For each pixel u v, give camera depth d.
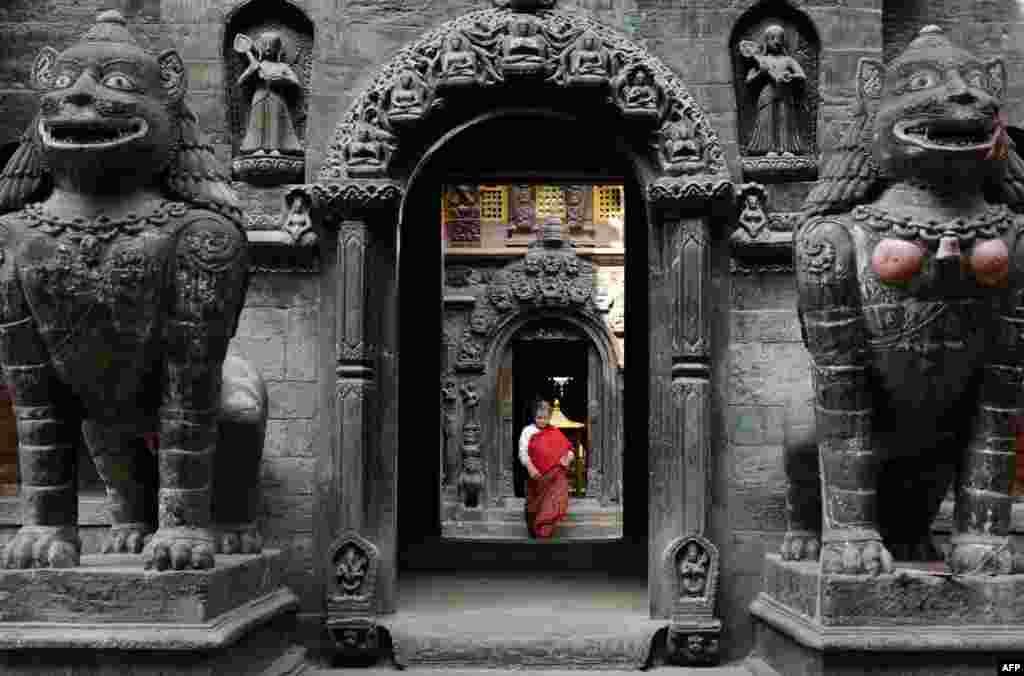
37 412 5.55
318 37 7.29
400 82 7.09
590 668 6.75
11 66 7.76
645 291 10.30
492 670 6.71
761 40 7.37
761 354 7.16
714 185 6.94
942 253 5.46
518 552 9.87
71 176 5.38
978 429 5.71
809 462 6.34
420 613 7.25
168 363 5.53
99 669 5.16
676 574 6.86
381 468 7.12
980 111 5.42
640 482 10.21
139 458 6.36
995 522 5.66
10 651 5.14
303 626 7.04
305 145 7.27
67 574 5.24
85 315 5.41
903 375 5.67
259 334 7.18
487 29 7.14
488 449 19.89
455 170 10.92
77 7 7.76
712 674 6.65
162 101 5.53
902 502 6.34
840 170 5.82
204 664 5.14
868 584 5.42
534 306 20.05
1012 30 7.82
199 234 5.52
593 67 7.05
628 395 10.34
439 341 10.92
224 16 7.38
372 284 7.07
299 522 7.12
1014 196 5.83
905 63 5.68
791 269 7.15
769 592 6.53
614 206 20.66
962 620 5.41
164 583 5.22
